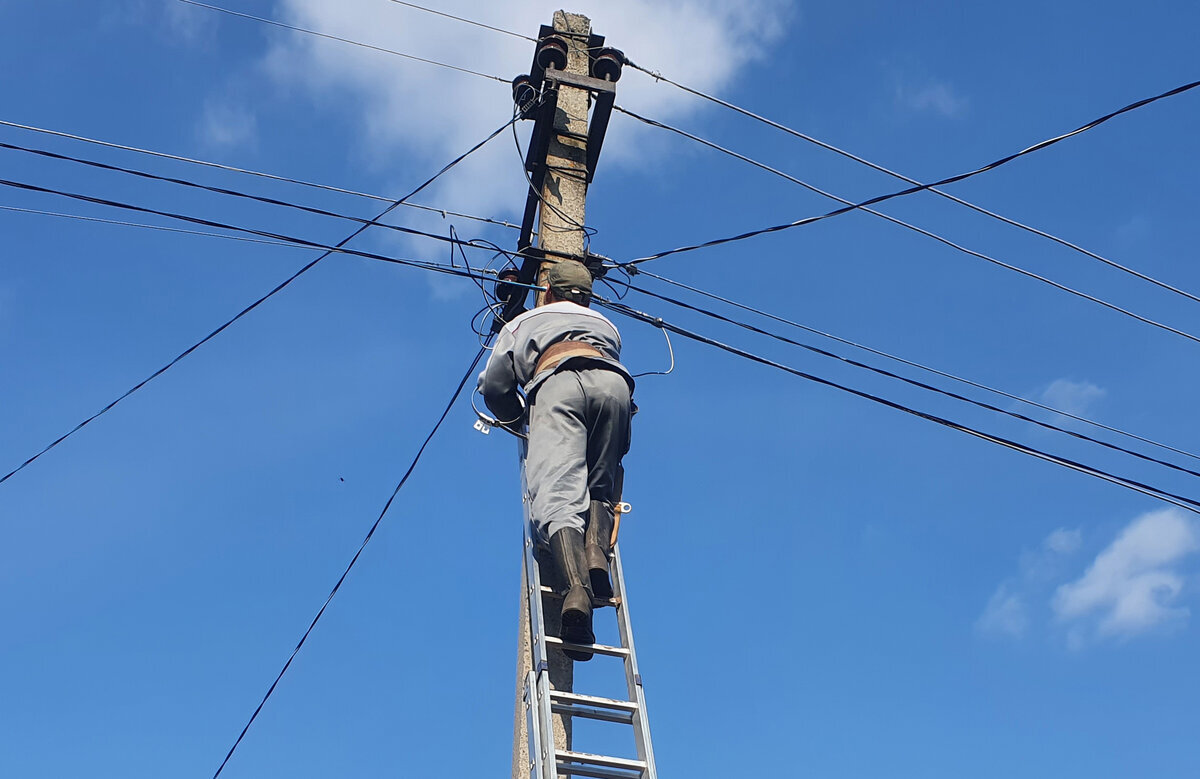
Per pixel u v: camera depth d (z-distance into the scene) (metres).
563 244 8.05
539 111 8.62
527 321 6.92
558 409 6.49
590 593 6.05
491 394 6.91
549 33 8.88
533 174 8.61
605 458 6.55
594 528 6.35
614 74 8.77
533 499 6.38
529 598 6.57
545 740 5.70
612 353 6.84
